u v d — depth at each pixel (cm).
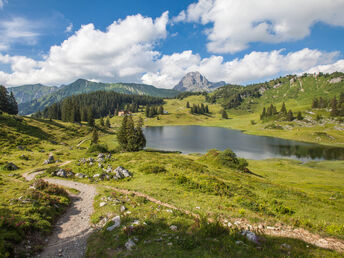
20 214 1281
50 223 1351
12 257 888
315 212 1969
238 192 2441
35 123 10750
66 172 3338
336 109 17212
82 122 16750
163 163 4081
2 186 2012
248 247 944
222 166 5009
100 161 4178
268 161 7462
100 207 1747
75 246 1084
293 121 17912
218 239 1052
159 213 1508
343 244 1109
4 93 11525
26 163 4500
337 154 9031
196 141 12550
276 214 1777
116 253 945
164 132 17312
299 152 9531
